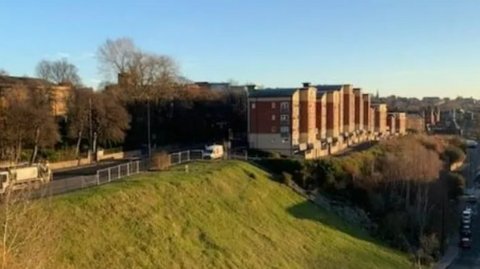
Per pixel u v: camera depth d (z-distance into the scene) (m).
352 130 107.19
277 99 80.69
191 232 41.41
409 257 56.19
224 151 73.69
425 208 64.56
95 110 76.25
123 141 85.69
